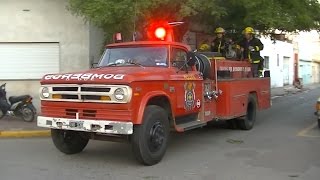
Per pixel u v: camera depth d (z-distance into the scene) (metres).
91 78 7.93
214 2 13.91
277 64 39.72
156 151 8.34
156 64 9.17
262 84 13.72
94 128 7.91
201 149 9.88
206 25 17.45
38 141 11.16
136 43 9.58
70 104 8.16
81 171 7.84
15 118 14.39
